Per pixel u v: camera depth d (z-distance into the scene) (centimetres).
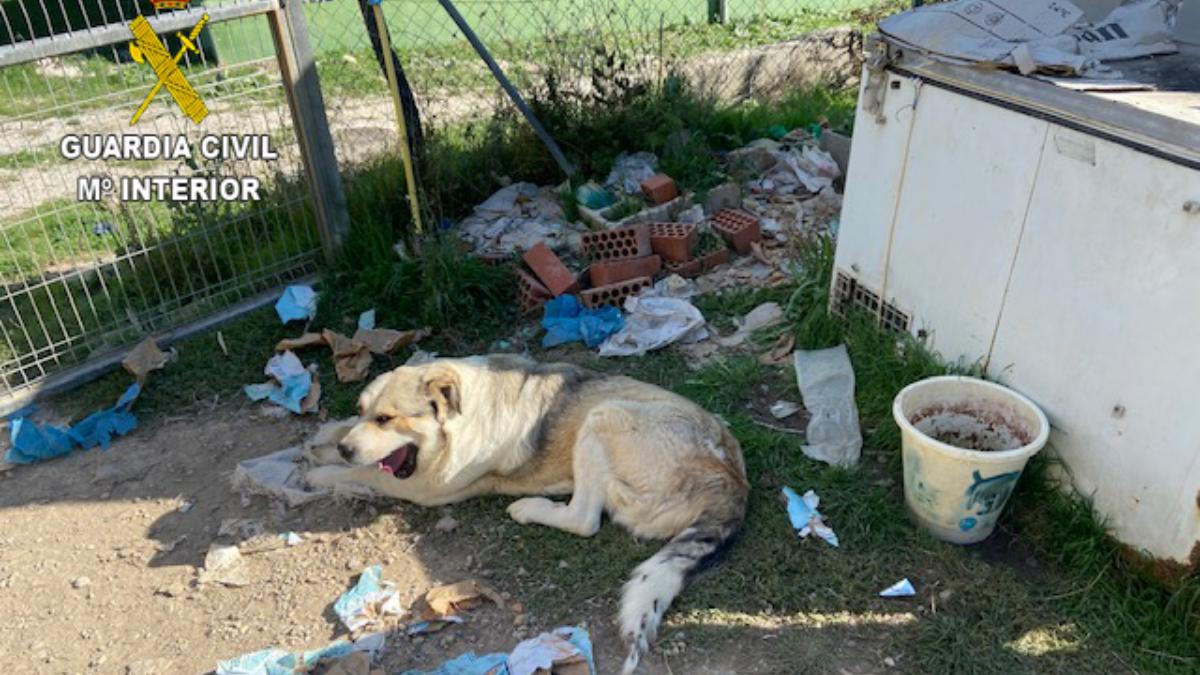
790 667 326
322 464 445
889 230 458
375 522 411
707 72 870
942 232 423
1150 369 330
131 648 353
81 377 522
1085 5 472
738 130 780
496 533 400
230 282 588
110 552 404
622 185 672
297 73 565
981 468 346
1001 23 418
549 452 411
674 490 377
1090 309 351
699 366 511
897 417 371
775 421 463
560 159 691
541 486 417
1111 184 332
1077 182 346
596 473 391
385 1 1052
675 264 596
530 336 555
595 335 537
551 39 859
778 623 345
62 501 438
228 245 596
